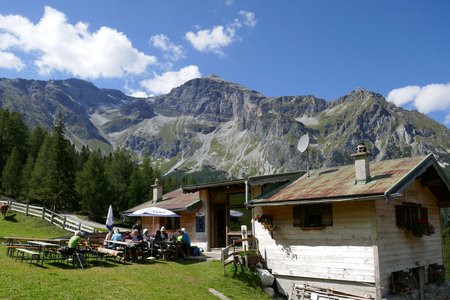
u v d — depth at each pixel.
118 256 21.34
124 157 91.44
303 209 20.17
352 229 18.45
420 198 22.00
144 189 80.94
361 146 18.92
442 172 21.09
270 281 20.36
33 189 62.84
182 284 17.25
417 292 19.80
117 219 74.75
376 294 17.30
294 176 23.92
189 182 120.50
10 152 79.69
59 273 16.20
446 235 58.09
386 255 18.14
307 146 24.70
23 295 12.38
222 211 27.77
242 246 23.70
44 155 66.81
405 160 20.77
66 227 38.16
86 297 13.12
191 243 27.33
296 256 20.20
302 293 19.62
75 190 65.25
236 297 17.47
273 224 21.16
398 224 19.30
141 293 14.61
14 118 84.12
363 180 18.56
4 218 38.81
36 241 20.86
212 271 19.86
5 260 17.89
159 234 23.53
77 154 107.44
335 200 17.95
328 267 19.00
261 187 22.78
